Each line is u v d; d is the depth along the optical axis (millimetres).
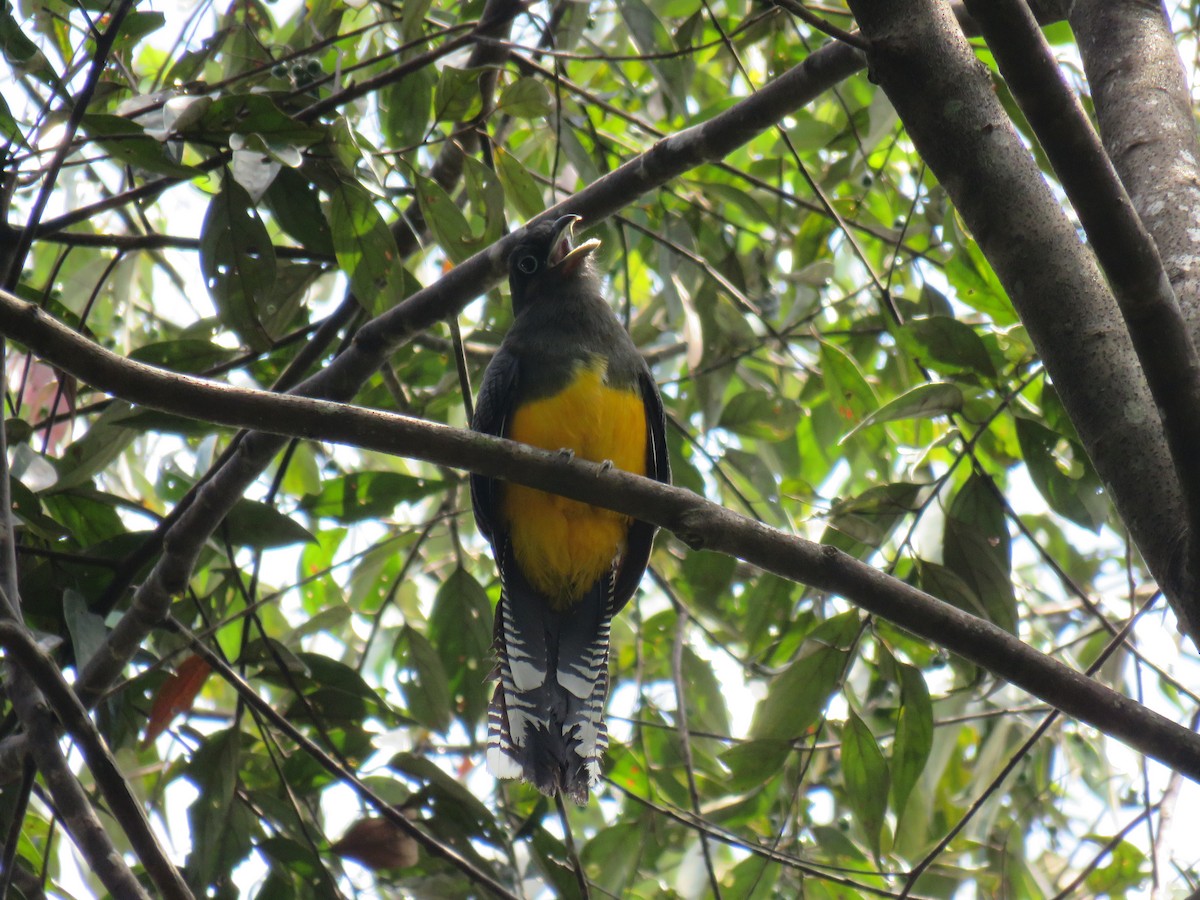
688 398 13414
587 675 10078
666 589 12523
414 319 9281
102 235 9430
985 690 12109
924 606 6512
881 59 6164
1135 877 11508
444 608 11258
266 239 8883
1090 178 4918
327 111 9523
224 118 8172
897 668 9445
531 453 7031
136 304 14242
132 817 6613
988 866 12086
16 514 9148
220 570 11000
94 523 9875
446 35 10859
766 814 11625
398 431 6898
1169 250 6168
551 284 10602
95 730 6750
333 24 11430
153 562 9984
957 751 13945
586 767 9594
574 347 10211
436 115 9289
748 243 14773
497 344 12570
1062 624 14250
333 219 9133
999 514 9742
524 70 11328
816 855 12031
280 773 9828
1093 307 5930
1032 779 13023
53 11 9383
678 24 14133
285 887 9836
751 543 6781
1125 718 6156
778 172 13688
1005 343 9875
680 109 10828
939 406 8922
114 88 9414
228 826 9914
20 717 7379
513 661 9906
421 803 10305
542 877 10234
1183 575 5375
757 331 14375
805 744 10742
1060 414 9336
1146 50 6805
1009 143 6047
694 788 10375
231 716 12336
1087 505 9250
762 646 11320
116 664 9297
